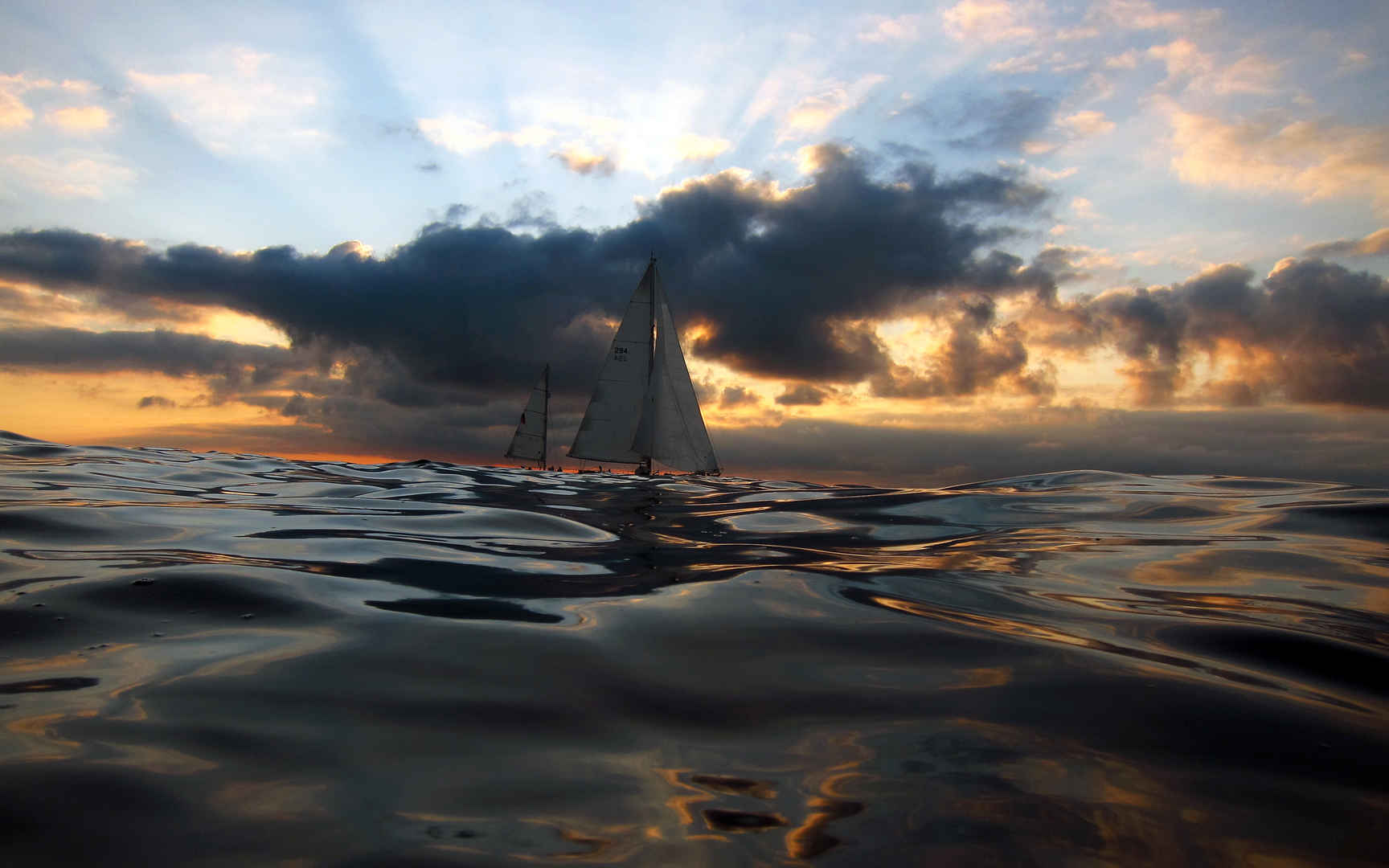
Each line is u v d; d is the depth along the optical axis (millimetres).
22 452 11219
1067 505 6875
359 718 1974
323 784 1613
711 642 2715
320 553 4281
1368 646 2762
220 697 2068
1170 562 4371
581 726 1984
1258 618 3148
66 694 2059
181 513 5656
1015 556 4613
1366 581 3875
